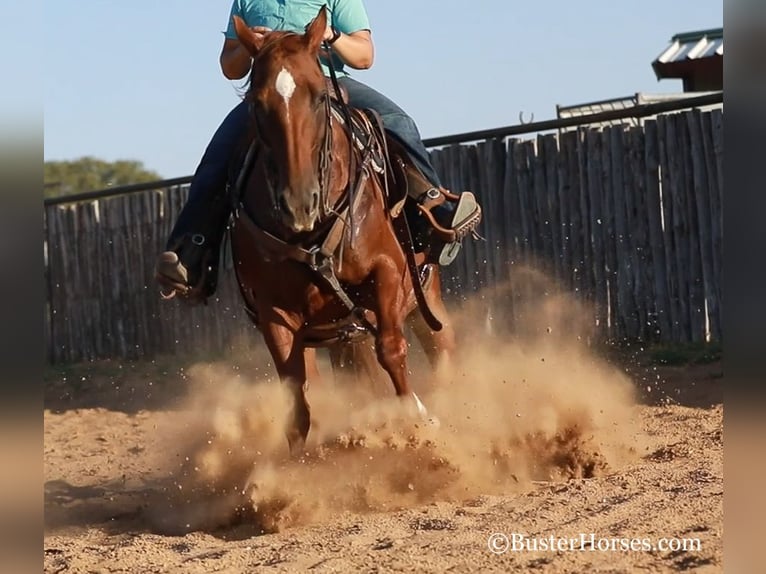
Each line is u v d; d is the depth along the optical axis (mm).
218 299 22766
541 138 18500
